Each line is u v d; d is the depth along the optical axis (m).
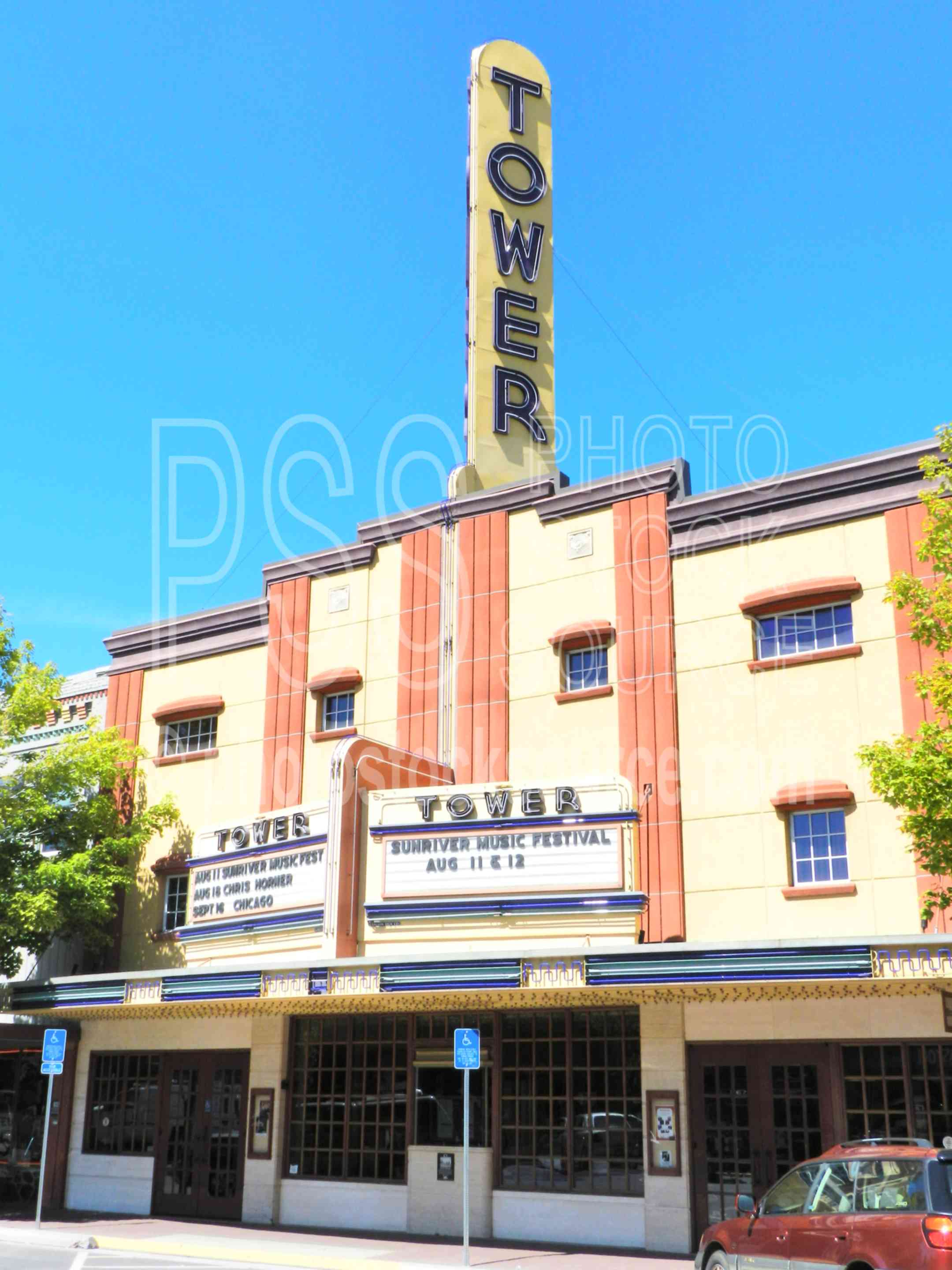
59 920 26.11
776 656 22.52
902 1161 11.51
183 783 29.19
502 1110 21.16
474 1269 17.19
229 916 24.05
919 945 16.61
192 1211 24.03
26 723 27.39
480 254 31.47
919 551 18.44
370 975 20.02
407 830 21.86
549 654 24.83
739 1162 19.11
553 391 31.48
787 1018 19.28
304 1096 23.34
